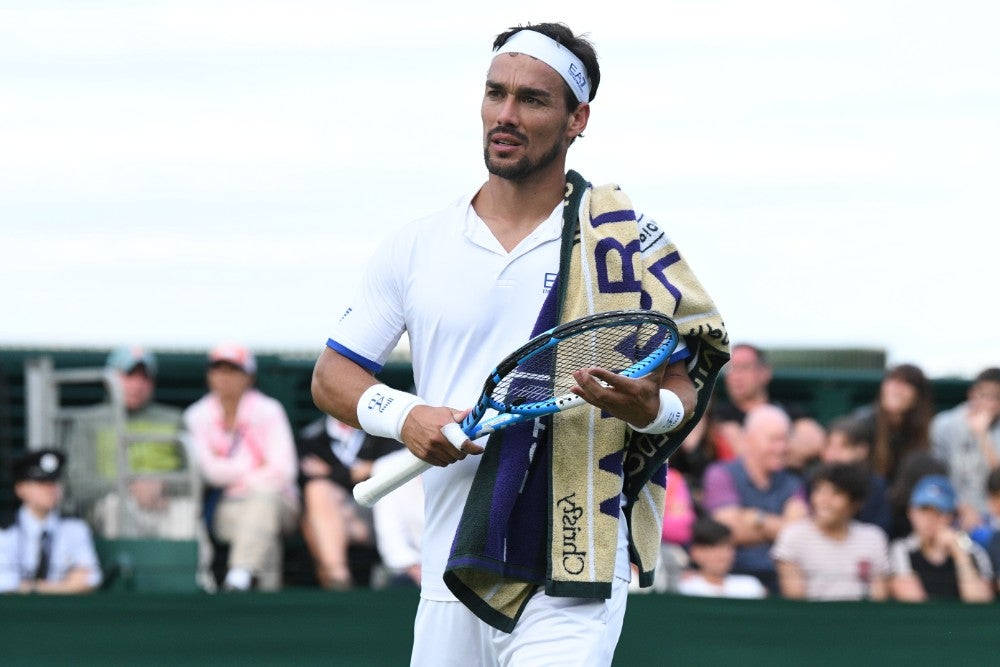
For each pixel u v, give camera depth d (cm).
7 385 2630
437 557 1018
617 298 999
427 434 972
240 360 2320
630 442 1020
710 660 1599
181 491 2303
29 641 1684
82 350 2727
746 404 2395
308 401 2739
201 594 1992
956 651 1662
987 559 2311
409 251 1032
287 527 2320
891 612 1906
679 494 2275
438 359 1020
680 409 983
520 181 1009
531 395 999
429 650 1025
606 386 948
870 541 2266
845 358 3109
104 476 2300
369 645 1670
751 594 2252
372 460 2305
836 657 1627
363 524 2316
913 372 2412
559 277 999
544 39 1006
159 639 1703
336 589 2094
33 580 2209
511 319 1002
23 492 2219
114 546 2278
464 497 1008
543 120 998
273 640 1702
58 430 2444
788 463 2356
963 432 2541
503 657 1003
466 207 1026
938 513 2281
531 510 988
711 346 1026
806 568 2259
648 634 1744
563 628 979
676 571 2253
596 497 985
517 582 988
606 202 1023
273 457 2320
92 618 1827
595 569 971
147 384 2339
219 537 2302
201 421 2319
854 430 2380
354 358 1041
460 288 1009
